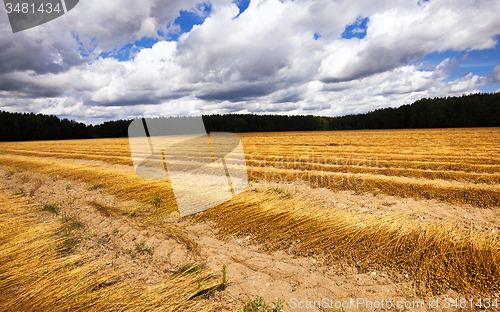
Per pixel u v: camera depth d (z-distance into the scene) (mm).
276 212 5473
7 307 2902
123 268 3693
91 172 11125
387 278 3182
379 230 4379
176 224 5207
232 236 4559
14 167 14039
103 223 5426
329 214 5246
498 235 4012
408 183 7250
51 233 4984
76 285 3264
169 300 2930
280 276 3332
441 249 3666
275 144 25750
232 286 3154
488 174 8430
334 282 3162
